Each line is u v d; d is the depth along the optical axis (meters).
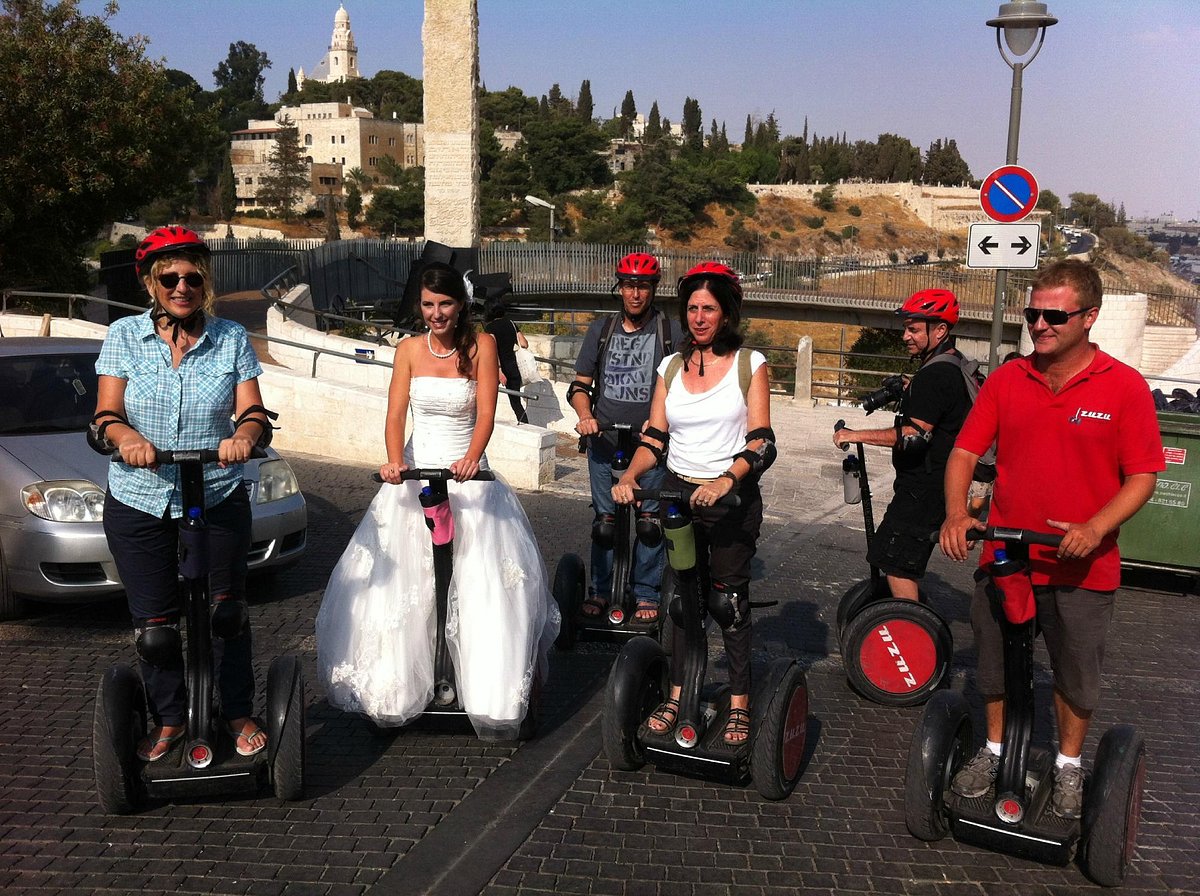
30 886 3.55
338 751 4.65
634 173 155.12
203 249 3.86
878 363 34.97
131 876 3.62
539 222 141.62
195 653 3.87
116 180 20.72
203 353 3.88
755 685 4.68
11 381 6.88
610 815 4.14
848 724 5.16
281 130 154.62
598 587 6.25
